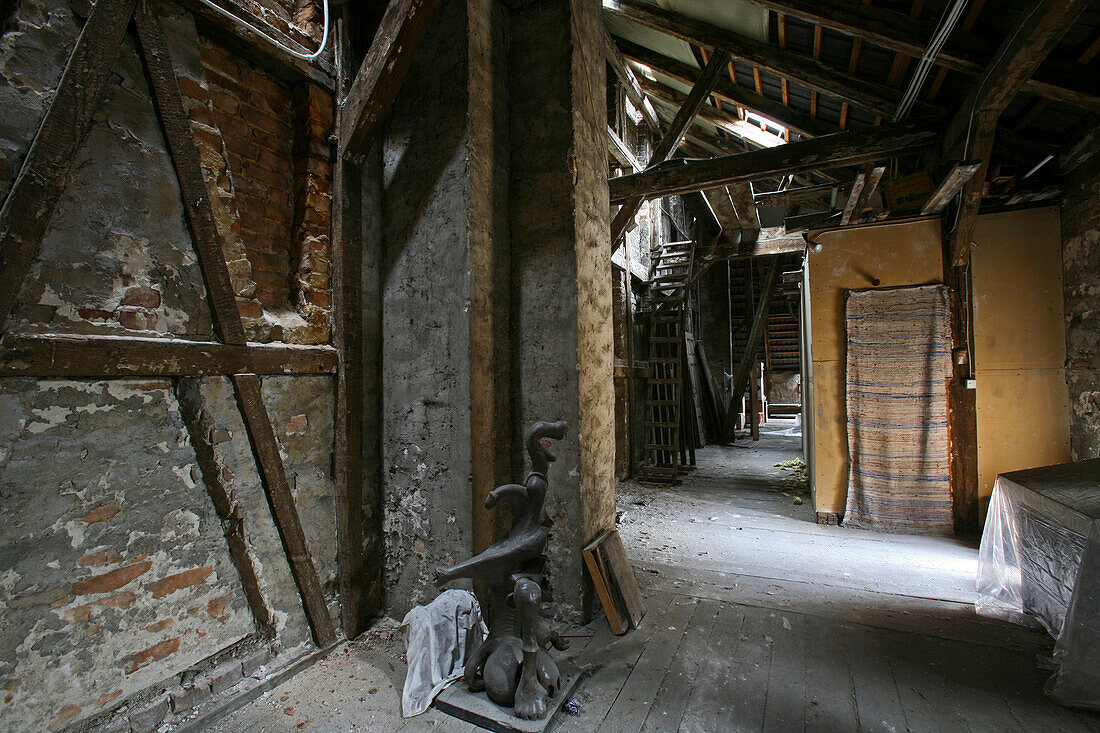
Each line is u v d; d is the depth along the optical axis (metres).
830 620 2.84
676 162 4.65
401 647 2.56
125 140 1.85
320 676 2.30
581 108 2.99
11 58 1.57
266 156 2.50
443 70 2.74
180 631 1.98
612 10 4.73
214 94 2.26
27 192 1.57
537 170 2.94
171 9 2.03
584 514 2.83
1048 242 4.26
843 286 4.78
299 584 2.39
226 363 2.11
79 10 1.72
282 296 2.56
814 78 4.19
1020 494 2.85
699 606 3.05
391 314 2.88
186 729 1.88
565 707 2.09
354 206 2.70
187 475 2.02
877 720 2.00
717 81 4.80
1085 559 2.08
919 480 4.51
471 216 2.64
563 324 2.85
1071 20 2.39
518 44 3.02
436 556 2.71
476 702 2.08
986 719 1.99
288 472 2.39
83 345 1.68
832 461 4.86
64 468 1.67
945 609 2.96
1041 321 4.28
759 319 10.91
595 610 2.94
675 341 7.32
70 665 1.67
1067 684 2.06
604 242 3.31
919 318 4.50
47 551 1.63
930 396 4.48
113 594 1.79
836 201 7.09
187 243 2.03
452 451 2.65
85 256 1.73
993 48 3.03
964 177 3.54
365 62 2.47
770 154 4.36
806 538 4.39
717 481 6.90
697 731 1.95
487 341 2.75
